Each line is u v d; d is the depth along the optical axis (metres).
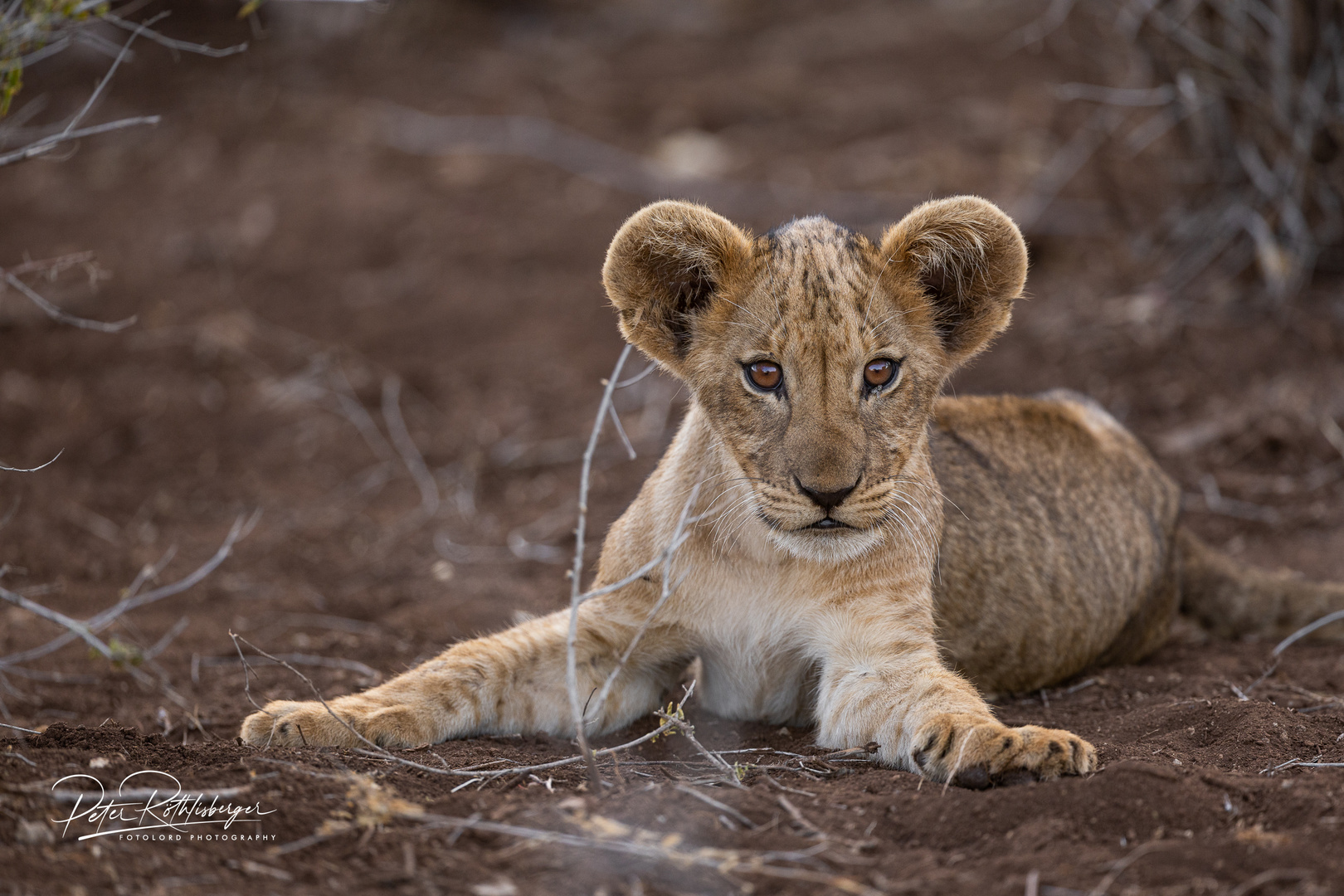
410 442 14.52
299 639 10.12
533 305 17.52
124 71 24.34
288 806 5.72
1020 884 5.09
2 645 9.67
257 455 14.48
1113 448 9.58
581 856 5.33
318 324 17.47
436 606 10.78
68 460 14.09
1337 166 13.79
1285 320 13.78
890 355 7.12
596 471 13.62
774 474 6.97
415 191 20.72
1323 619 9.11
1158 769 5.89
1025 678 8.63
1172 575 9.75
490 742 7.32
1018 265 7.57
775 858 5.35
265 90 24.30
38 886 4.95
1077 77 17.08
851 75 24.19
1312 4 13.31
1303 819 5.58
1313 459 12.11
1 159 8.04
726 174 20.14
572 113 23.02
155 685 9.05
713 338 7.43
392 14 27.06
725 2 29.67
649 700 8.04
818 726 7.59
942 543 8.18
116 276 18.56
